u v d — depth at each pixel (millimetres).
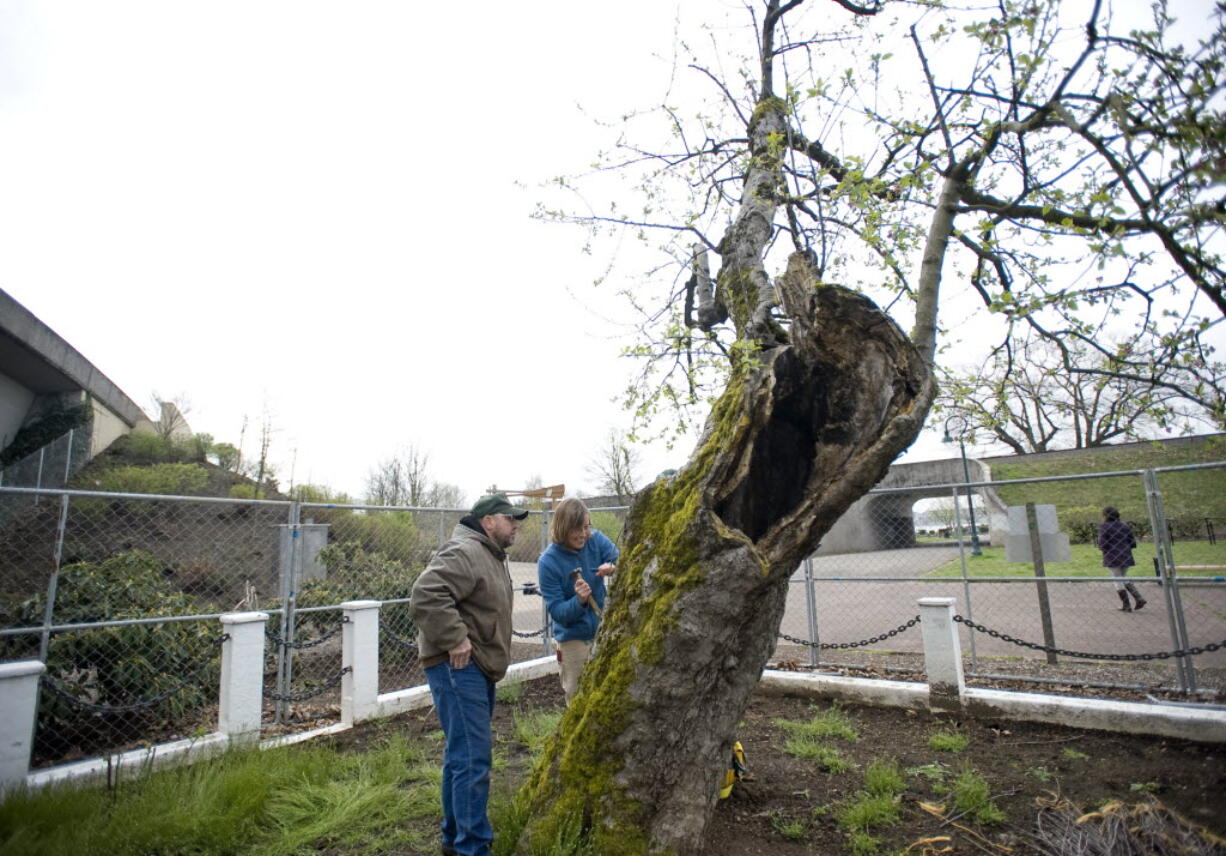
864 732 4859
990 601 12070
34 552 10289
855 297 2785
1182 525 15469
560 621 4188
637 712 2711
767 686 5969
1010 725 4809
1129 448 22266
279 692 5617
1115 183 2611
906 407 2711
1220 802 3330
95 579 6004
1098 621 9367
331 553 8820
